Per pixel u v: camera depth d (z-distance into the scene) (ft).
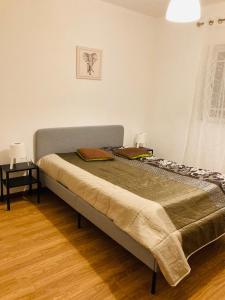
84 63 11.39
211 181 8.26
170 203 6.38
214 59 11.21
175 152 13.78
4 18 9.02
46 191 11.43
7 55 9.34
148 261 5.74
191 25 12.08
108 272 6.43
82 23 10.94
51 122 11.04
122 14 12.14
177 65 13.01
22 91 9.98
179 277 5.46
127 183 7.86
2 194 10.15
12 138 10.12
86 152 10.58
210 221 6.52
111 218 6.57
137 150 11.58
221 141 11.44
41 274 6.26
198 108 12.11
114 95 12.96
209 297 5.74
